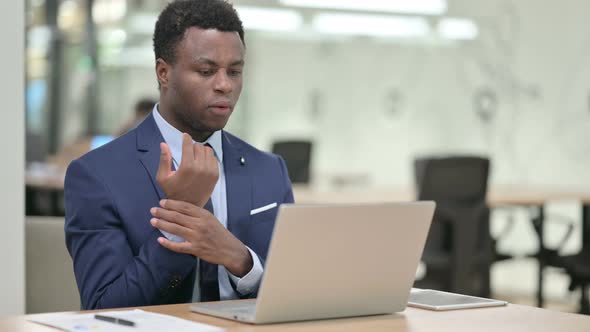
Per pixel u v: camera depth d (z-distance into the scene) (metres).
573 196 5.38
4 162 2.46
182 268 1.78
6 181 2.45
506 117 7.97
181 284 1.86
